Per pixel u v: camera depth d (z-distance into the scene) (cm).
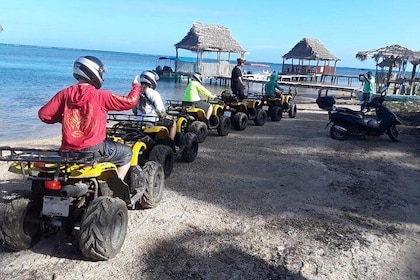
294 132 1191
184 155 755
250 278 367
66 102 371
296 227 486
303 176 708
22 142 970
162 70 3869
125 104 384
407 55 2431
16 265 373
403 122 1495
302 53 4184
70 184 361
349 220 518
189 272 373
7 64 5166
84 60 374
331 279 371
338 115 1071
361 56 2627
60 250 402
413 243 459
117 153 410
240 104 1202
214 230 467
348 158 866
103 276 359
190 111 931
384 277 381
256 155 858
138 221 482
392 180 707
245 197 586
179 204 544
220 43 3697
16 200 383
